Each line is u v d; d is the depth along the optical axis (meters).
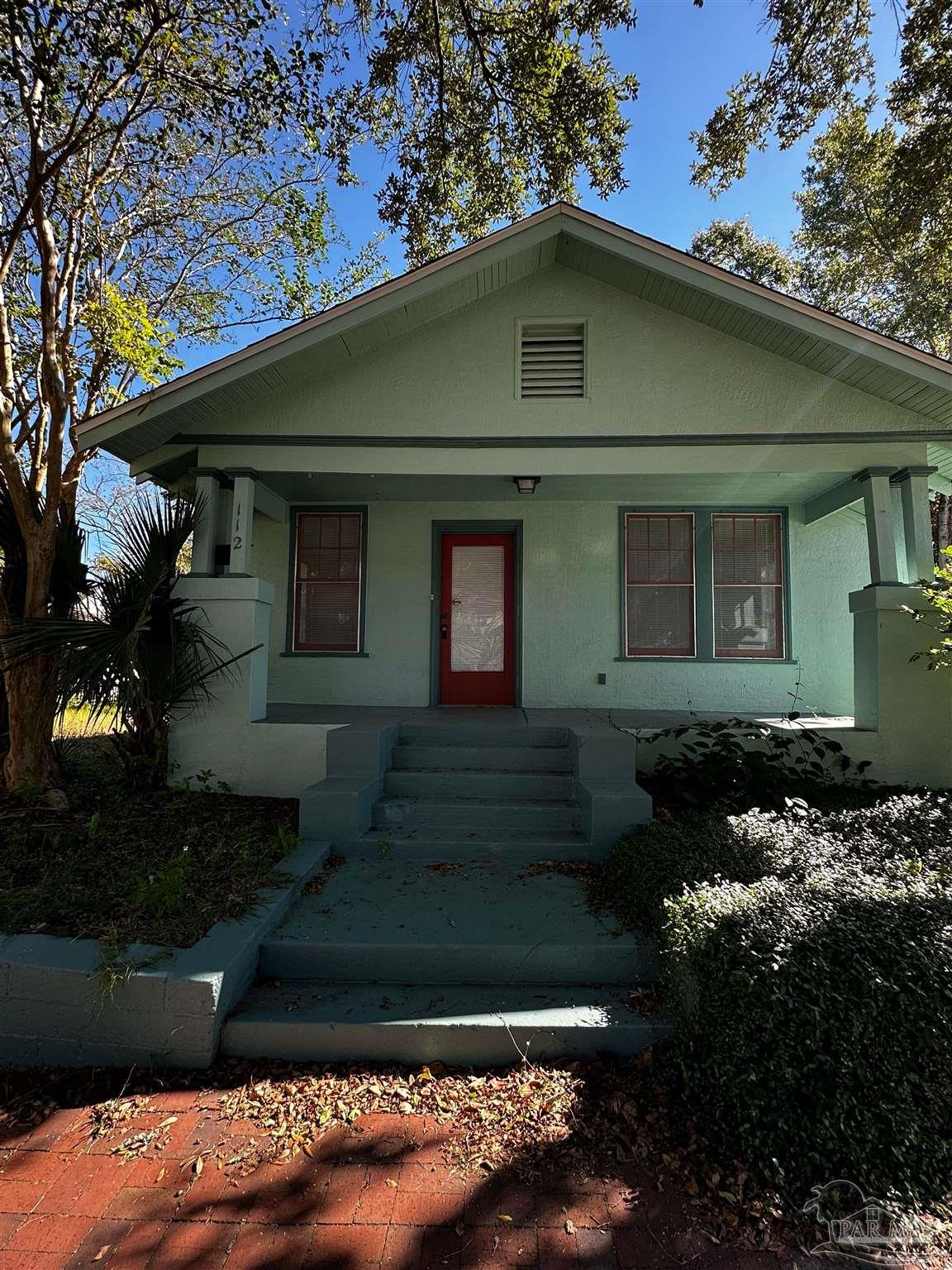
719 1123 2.21
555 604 7.67
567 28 7.19
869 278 13.49
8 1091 2.55
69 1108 2.45
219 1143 2.25
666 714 6.83
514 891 3.76
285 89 6.09
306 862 3.98
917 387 5.56
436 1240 1.86
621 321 6.20
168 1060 2.65
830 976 2.24
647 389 6.15
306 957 3.11
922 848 3.63
